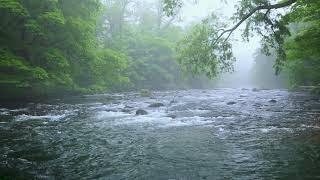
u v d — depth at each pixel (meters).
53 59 33.56
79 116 22.67
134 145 14.35
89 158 12.39
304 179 9.91
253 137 15.55
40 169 11.06
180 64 25.56
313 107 26.91
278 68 24.28
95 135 16.36
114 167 11.38
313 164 11.22
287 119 20.53
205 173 10.71
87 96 41.44
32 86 33.72
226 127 18.33
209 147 13.91
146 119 21.45
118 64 49.12
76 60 40.91
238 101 34.62
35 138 15.54
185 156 12.64
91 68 44.19
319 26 28.92
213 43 24.03
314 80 48.00
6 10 30.41
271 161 11.73
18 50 33.53
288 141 14.45
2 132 16.83
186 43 24.64
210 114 23.66
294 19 26.56
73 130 17.62
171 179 10.22
